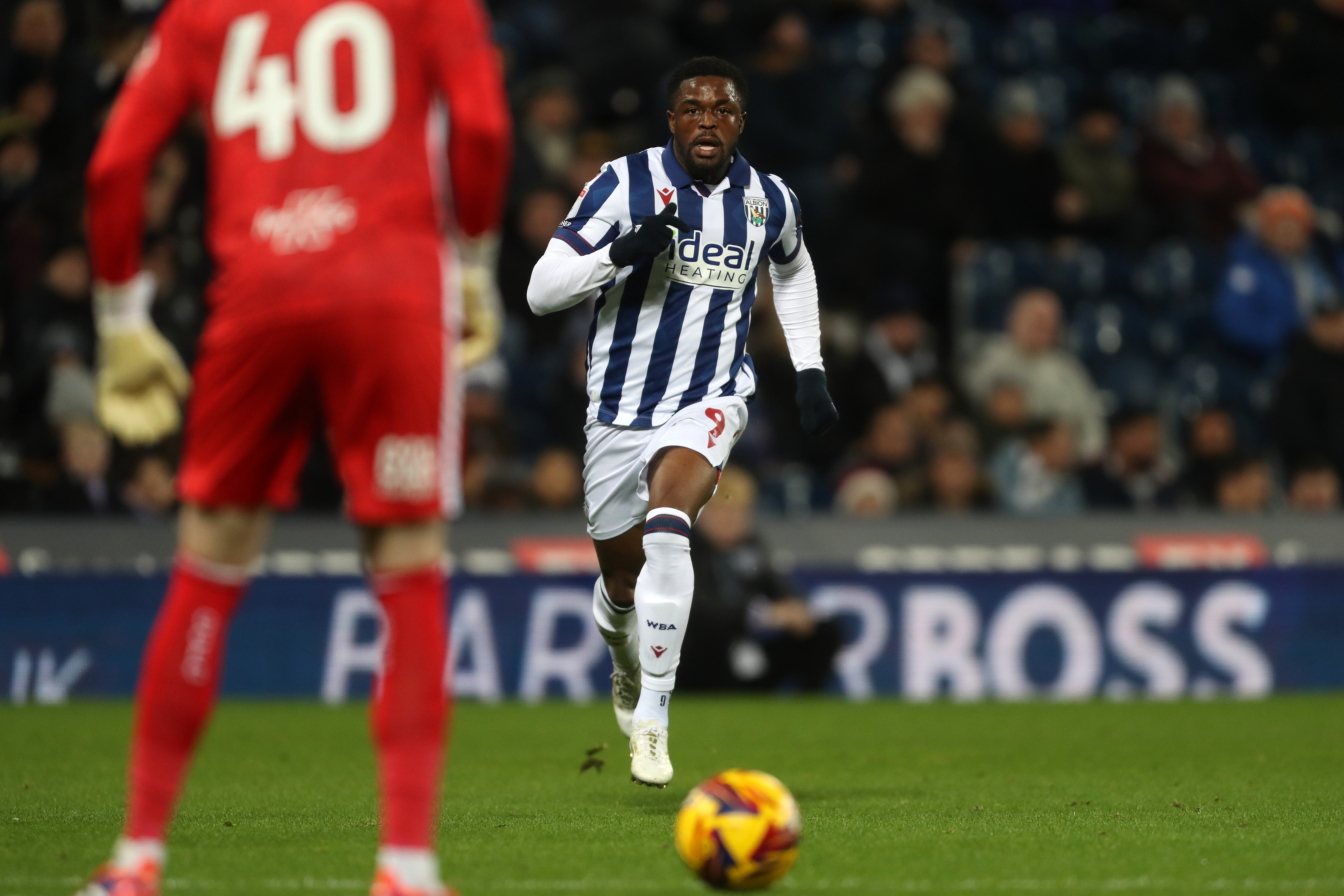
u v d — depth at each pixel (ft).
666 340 67.41
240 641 126.00
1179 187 185.37
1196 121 188.44
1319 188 201.46
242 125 41.39
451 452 41.57
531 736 96.73
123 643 124.77
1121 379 169.37
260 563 127.24
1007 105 180.75
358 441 40.60
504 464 139.23
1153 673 130.41
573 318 153.07
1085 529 137.28
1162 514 138.21
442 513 41.09
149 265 134.72
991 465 148.15
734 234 67.87
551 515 132.46
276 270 40.06
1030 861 49.65
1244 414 168.04
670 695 64.69
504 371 156.97
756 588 128.67
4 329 145.38
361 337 39.86
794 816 44.86
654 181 67.36
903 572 130.41
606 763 82.02
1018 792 69.15
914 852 51.42
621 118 183.93
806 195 173.27
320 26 41.29
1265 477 148.25
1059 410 156.15
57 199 149.69
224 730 100.22
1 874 46.50
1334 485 149.07
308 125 40.83
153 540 128.36
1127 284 175.63
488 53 41.19
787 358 154.92
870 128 178.50
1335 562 135.54
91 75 154.10
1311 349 157.79
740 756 85.30
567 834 55.62
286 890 43.78
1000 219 179.73
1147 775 76.02
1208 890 44.80
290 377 40.70
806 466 153.17
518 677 126.72
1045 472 145.69
